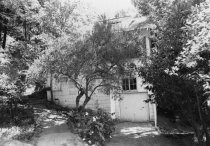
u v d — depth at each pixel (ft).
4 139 34.47
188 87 35.45
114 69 43.11
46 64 40.11
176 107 41.96
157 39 39.14
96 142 38.86
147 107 55.77
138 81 56.34
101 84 45.14
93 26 43.86
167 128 51.08
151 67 38.75
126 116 56.90
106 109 58.18
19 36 69.67
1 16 61.21
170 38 35.76
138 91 56.24
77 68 41.06
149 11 41.29
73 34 43.29
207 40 23.59
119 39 42.75
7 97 43.42
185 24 31.48
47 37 45.44
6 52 49.44
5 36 67.26
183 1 36.78
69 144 36.14
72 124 41.73
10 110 44.55
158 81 38.17
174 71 32.48
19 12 58.90
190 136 45.42
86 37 41.86
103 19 44.42
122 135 45.29
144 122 55.26
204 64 28.96
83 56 40.88
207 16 25.48
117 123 50.52
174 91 36.42
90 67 41.91
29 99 63.67
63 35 43.37
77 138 38.45
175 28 35.55
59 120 48.08
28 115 46.34
